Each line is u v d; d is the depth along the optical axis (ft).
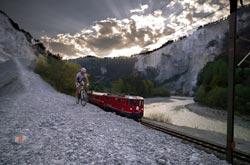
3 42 365.61
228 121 25.79
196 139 42.60
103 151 19.24
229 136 25.62
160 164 18.51
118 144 22.13
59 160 16.38
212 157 25.45
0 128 24.23
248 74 219.41
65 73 168.25
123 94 73.31
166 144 26.89
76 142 20.95
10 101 47.83
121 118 47.34
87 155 17.84
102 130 27.22
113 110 74.54
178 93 598.75
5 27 399.24
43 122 28.12
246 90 183.62
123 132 28.37
